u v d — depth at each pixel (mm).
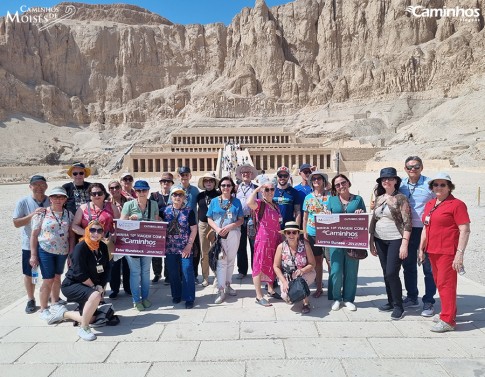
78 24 144000
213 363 6664
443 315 7797
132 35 140000
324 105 111188
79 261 8023
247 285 11234
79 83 138875
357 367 6465
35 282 9148
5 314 9219
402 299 9227
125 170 74062
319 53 126312
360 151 71875
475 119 74375
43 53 136625
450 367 6441
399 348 7102
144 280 9438
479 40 97188
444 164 52688
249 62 126625
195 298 10133
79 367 6613
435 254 7930
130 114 129625
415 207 8984
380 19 118812
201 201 11172
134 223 9094
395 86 102000
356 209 9117
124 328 8188
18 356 7027
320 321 8391
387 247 8773
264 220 9547
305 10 128875
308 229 9930
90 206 9164
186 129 102938
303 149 72000
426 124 79938
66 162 100125
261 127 109438
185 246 9609
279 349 7109
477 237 17734
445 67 98875
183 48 141500
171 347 7270
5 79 125875
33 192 9578
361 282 11266
